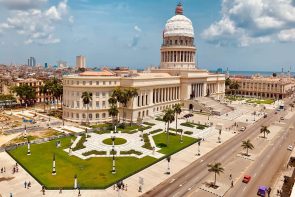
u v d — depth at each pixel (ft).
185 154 293.64
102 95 424.05
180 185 219.20
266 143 343.46
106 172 236.63
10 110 517.14
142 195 200.64
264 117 514.27
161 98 511.40
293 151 287.07
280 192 207.31
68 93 426.10
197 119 476.13
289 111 595.88
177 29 611.06
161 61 643.45
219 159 281.33
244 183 226.58
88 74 442.91
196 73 597.11
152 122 436.35
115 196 197.77
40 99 622.13
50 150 290.76
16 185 210.79
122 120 437.58
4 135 342.64
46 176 225.15
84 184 212.64
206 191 210.59
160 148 304.71
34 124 403.95
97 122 420.77
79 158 268.82
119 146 306.35
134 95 395.75
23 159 262.47
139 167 249.34
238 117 509.76
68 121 427.74
